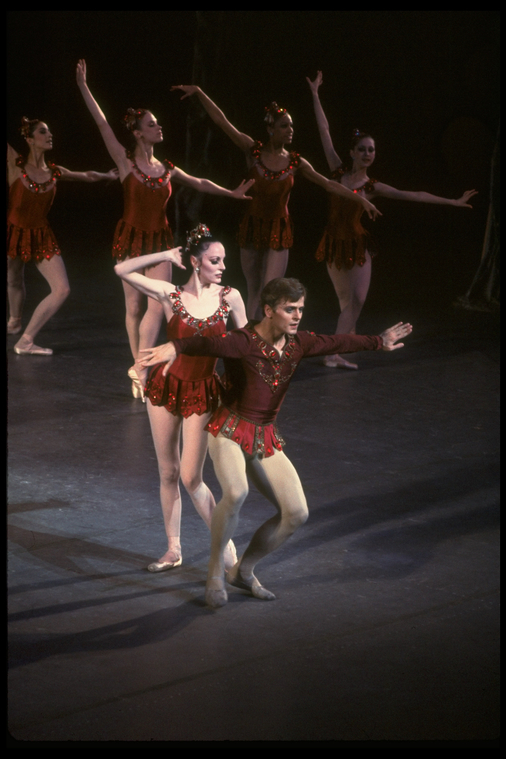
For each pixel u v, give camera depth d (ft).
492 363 84.07
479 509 50.83
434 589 41.34
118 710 31.17
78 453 57.62
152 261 41.29
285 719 30.94
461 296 111.34
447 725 30.83
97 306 101.50
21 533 45.80
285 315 36.86
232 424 38.83
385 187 78.33
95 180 77.10
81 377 74.69
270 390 38.42
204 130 124.16
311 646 36.04
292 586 41.45
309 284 120.06
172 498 42.63
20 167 76.02
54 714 30.81
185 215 126.93
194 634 36.78
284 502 38.52
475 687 33.30
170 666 34.19
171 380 40.45
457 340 92.89
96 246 139.54
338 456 58.80
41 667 33.83
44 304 79.20
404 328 40.40
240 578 40.47
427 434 63.72
